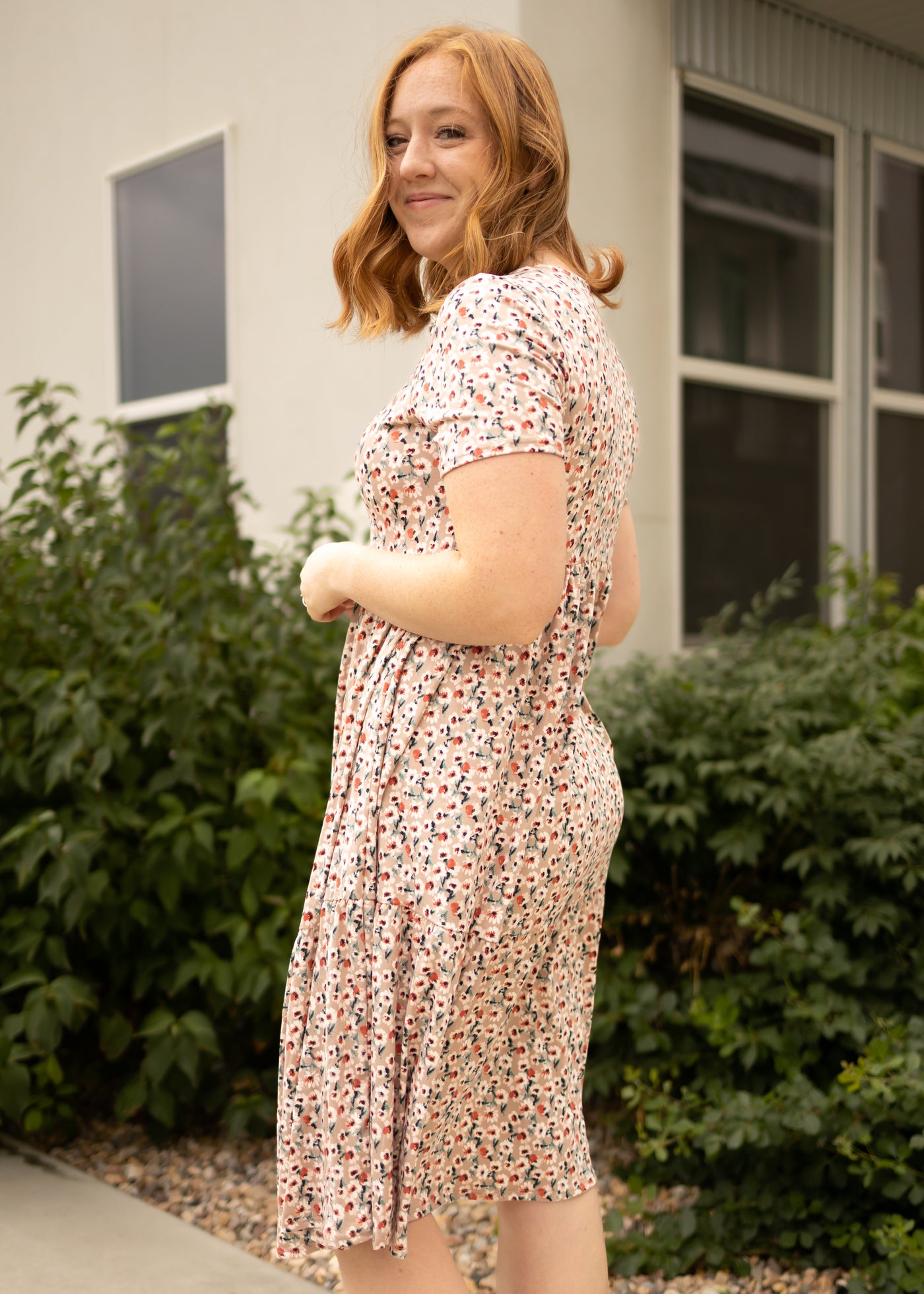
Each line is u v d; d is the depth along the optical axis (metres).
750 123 4.45
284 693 3.05
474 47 1.41
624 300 3.96
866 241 4.88
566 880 1.43
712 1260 2.24
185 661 2.76
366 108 2.09
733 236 4.40
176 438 5.14
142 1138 2.89
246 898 2.79
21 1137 2.88
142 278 5.34
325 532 3.49
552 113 1.43
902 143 5.02
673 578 4.14
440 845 1.34
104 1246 2.29
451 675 1.37
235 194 4.74
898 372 5.21
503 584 1.22
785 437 4.66
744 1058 2.38
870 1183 2.12
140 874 2.81
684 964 2.79
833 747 2.69
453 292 1.33
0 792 2.87
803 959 2.49
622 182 3.92
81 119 5.58
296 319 4.52
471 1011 1.40
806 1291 2.18
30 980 2.57
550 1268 1.54
